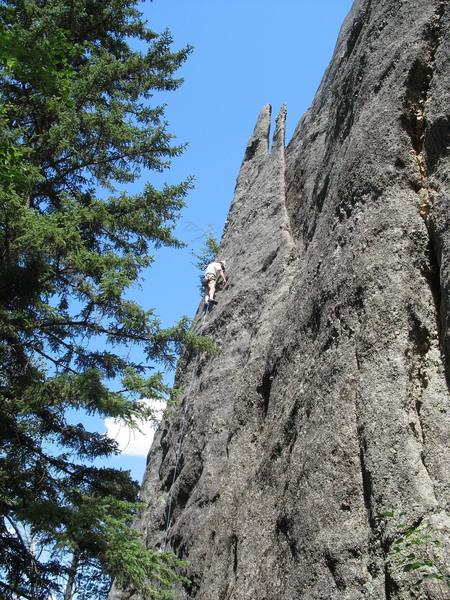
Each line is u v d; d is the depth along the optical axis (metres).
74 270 12.70
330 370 9.80
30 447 11.55
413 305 9.12
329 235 11.73
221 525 11.88
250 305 16.23
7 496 10.78
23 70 11.68
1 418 11.29
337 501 8.51
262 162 21.48
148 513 16.09
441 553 6.95
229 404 14.45
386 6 12.98
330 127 14.93
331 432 9.10
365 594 7.57
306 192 16.73
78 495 11.09
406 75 11.04
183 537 13.14
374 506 7.95
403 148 10.55
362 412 8.73
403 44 11.55
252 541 10.43
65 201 12.96
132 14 17.00
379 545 7.70
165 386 12.01
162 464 16.72
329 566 8.17
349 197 11.30
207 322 17.58
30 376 11.60
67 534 10.12
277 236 16.88
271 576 9.31
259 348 13.95
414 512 7.48
